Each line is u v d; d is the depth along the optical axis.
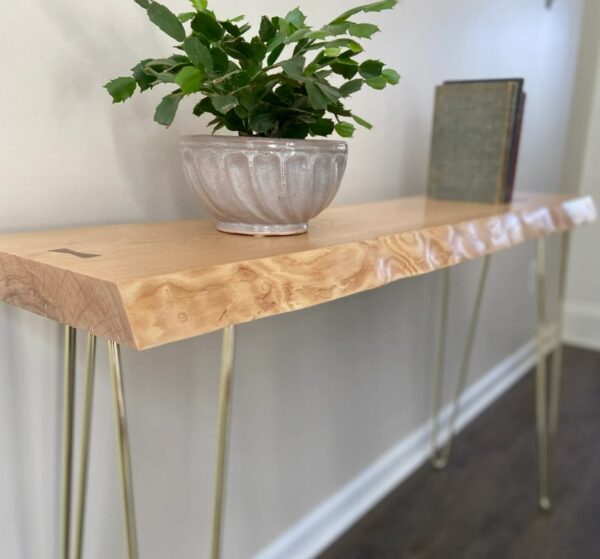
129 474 0.64
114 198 0.75
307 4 0.97
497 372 2.01
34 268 0.50
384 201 1.14
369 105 1.14
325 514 1.28
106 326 0.44
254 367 1.03
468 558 1.24
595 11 2.20
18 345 0.70
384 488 1.46
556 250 2.38
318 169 0.62
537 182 2.03
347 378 1.27
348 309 1.22
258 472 1.09
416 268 0.71
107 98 0.72
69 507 0.73
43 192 0.68
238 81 0.58
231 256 0.54
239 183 0.61
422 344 1.52
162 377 0.88
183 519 0.96
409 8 1.19
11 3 0.62
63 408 0.76
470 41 1.42
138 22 0.74
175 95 0.58
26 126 0.65
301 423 1.17
